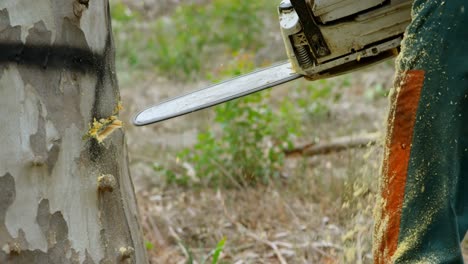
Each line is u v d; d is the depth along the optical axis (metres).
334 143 6.38
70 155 2.46
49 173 2.41
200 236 4.98
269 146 6.31
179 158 5.89
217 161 5.88
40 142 2.39
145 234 5.04
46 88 2.40
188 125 7.65
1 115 2.33
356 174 5.14
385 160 2.77
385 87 8.55
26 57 2.37
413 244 2.71
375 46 2.98
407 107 2.71
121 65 10.08
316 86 7.71
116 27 11.19
